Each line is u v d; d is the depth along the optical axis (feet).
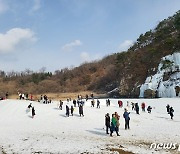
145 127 94.07
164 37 361.51
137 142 69.92
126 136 78.59
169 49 318.86
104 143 68.90
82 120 111.24
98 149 61.57
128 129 90.63
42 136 79.87
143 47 381.19
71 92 455.63
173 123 102.12
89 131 88.17
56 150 61.46
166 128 90.79
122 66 407.64
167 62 276.21
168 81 259.19
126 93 322.55
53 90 488.02
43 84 507.71
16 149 62.90
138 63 342.64
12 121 114.62
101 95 359.46
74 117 118.52
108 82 452.76
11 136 80.53
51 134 83.25
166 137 75.31
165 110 146.20
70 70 600.39
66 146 65.36
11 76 610.65
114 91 366.43
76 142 70.38
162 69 277.44
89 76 526.16
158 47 337.72
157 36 371.35
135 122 105.70
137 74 328.29
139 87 296.71
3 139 75.97
